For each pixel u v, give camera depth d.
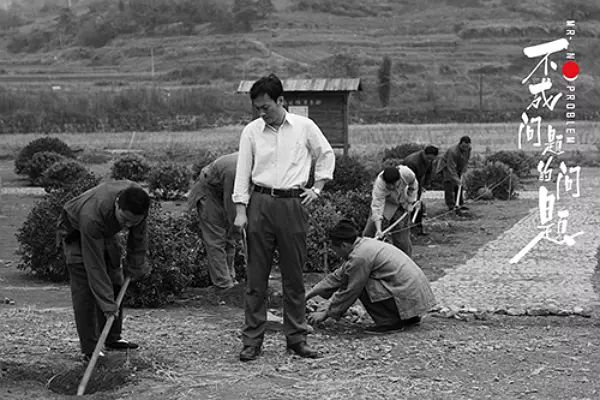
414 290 8.34
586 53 81.94
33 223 11.75
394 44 90.88
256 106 7.06
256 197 7.13
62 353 7.52
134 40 101.88
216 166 9.90
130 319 9.11
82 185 12.12
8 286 11.30
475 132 47.12
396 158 27.91
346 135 22.09
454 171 19.17
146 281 9.73
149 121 54.16
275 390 6.42
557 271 12.38
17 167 29.19
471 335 8.27
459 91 69.00
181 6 107.75
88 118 53.34
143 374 6.84
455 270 12.59
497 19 102.75
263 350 7.62
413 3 117.62
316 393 6.35
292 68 77.94
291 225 7.12
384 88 64.06
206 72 78.56
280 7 114.31
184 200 23.72
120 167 26.89
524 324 8.81
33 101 55.22
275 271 12.23
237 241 10.91
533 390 6.42
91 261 6.66
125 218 6.55
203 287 10.98
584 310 9.34
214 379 6.73
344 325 8.70
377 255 8.30
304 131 7.18
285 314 7.44
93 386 6.56
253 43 88.31
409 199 11.43
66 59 97.94
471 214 19.33
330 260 12.34
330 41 91.31
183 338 8.14
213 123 55.28
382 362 7.23
